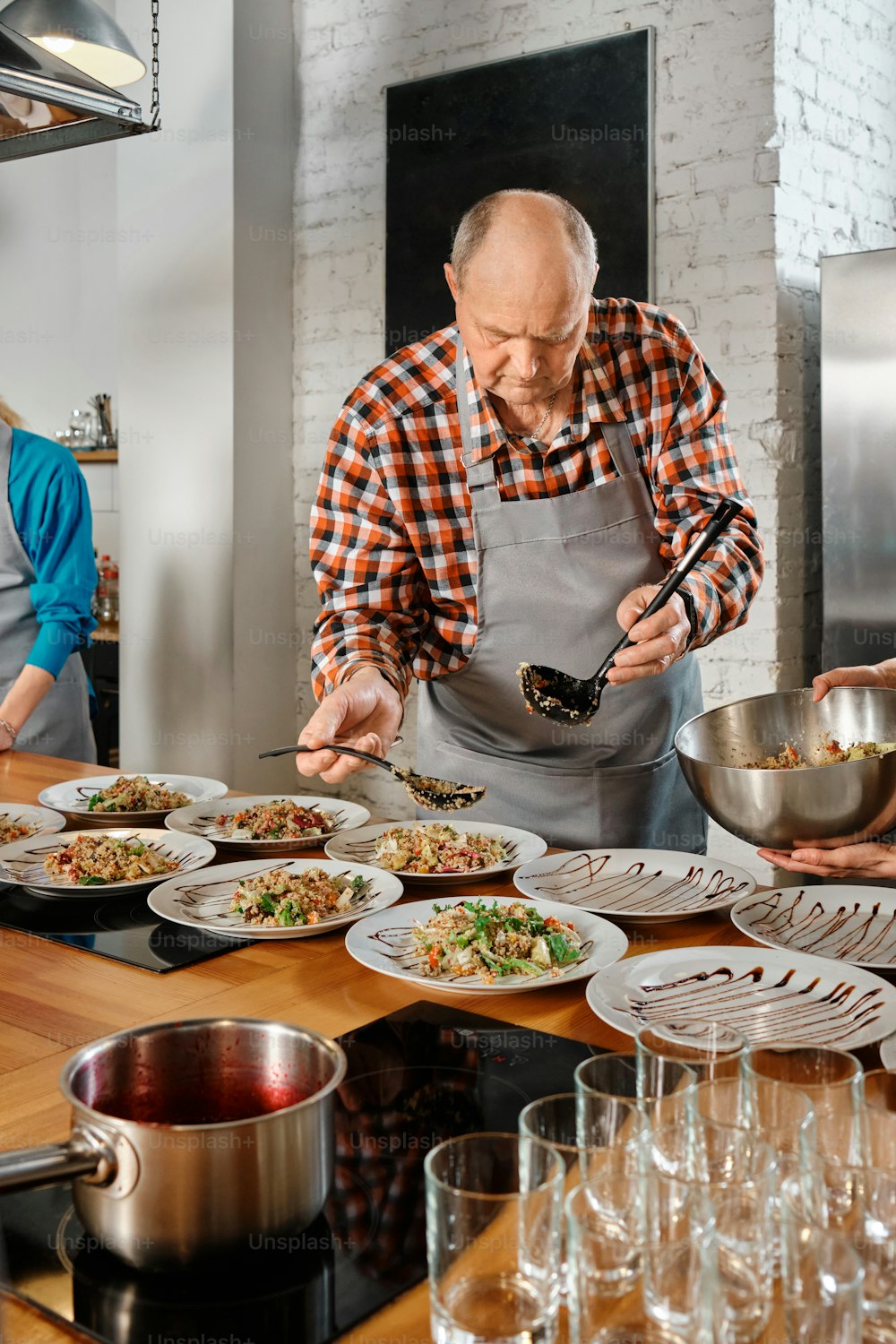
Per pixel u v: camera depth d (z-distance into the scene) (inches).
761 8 119.4
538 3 136.0
